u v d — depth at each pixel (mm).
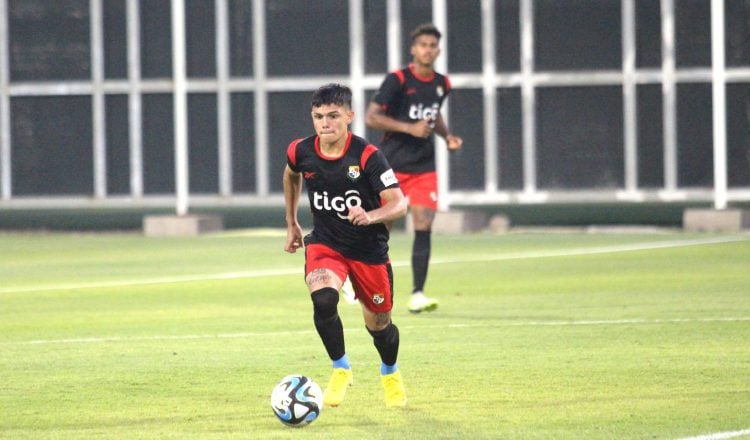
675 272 44062
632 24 74188
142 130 78375
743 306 34625
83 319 34375
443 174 66500
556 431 19812
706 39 73688
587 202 76750
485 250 54969
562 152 75312
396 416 21203
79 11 78562
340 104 21531
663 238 59812
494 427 20188
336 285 21531
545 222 70812
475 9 75812
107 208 81188
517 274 44656
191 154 78125
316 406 20359
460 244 58562
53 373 25719
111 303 38031
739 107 73562
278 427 20469
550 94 75312
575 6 74875
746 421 20297
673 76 73812
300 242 23422
